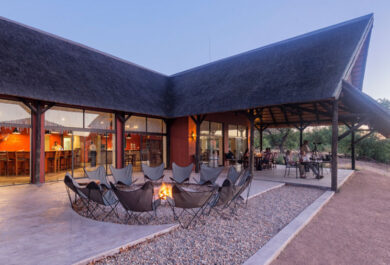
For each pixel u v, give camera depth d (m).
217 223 4.65
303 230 4.42
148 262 3.07
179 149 13.41
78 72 10.07
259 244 3.68
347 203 6.48
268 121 16.27
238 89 10.59
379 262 3.23
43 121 8.83
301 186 8.72
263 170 13.02
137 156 12.86
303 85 8.45
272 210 5.58
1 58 7.72
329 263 3.20
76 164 10.62
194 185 8.50
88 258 2.99
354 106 9.88
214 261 3.12
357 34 9.23
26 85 7.75
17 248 3.30
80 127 10.06
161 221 4.76
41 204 5.79
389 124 8.77
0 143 11.10
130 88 11.99
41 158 8.80
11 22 9.28
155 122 13.31
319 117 14.18
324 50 9.49
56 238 3.66
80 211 5.40
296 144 27.64
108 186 6.58
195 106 11.64
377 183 9.50
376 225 4.71
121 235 3.78
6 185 8.30
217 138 15.12
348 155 23.09
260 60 11.71
